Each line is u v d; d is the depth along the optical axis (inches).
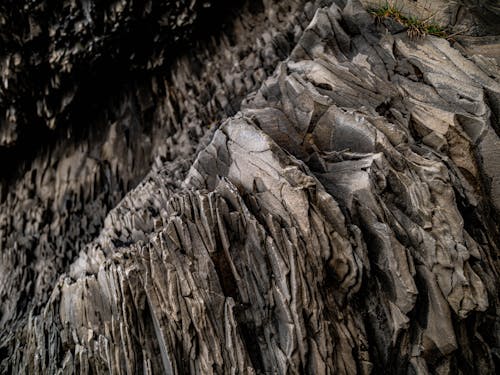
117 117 402.6
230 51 356.5
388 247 193.8
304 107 236.7
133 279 213.5
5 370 310.2
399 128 234.5
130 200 311.4
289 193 200.5
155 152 381.7
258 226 199.0
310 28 270.4
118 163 396.5
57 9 325.7
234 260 203.8
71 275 293.9
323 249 194.5
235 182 225.1
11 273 413.1
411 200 201.8
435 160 215.2
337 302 199.8
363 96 243.0
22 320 363.3
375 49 265.9
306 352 183.8
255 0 352.2
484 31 275.7
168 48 364.8
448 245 195.3
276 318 195.0
